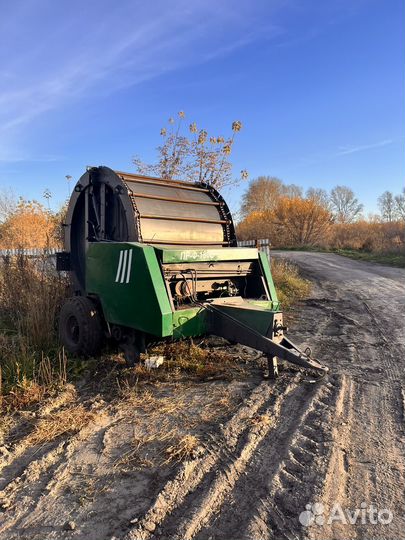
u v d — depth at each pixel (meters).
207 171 14.98
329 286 15.24
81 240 7.41
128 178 6.75
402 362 6.20
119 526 2.73
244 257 6.10
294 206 42.66
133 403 4.59
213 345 6.51
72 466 3.42
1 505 2.97
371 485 3.15
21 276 8.11
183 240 6.67
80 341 5.79
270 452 3.61
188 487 3.12
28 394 4.69
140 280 5.05
